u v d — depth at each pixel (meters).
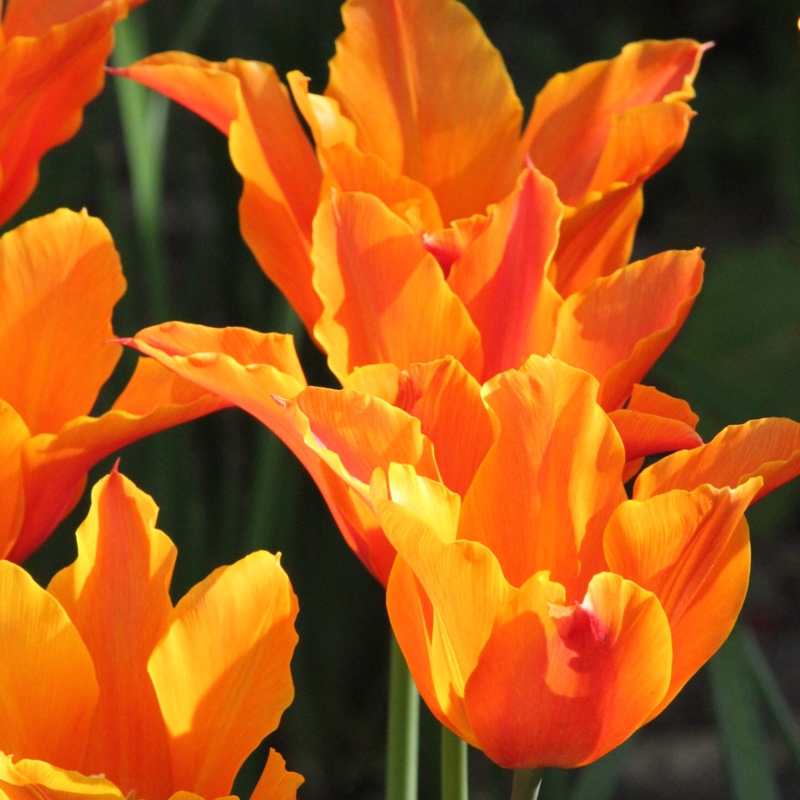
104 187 1.40
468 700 0.94
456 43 1.05
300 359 1.43
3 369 0.99
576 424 0.95
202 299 1.72
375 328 0.99
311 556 1.67
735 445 0.95
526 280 0.99
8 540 0.98
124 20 1.22
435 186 1.06
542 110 1.05
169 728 0.94
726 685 1.15
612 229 1.03
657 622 0.93
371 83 1.05
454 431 0.96
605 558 0.95
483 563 0.92
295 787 0.93
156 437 1.39
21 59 1.00
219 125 1.03
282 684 0.94
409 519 0.91
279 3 1.49
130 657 0.95
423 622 0.94
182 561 1.39
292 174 1.03
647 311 0.99
